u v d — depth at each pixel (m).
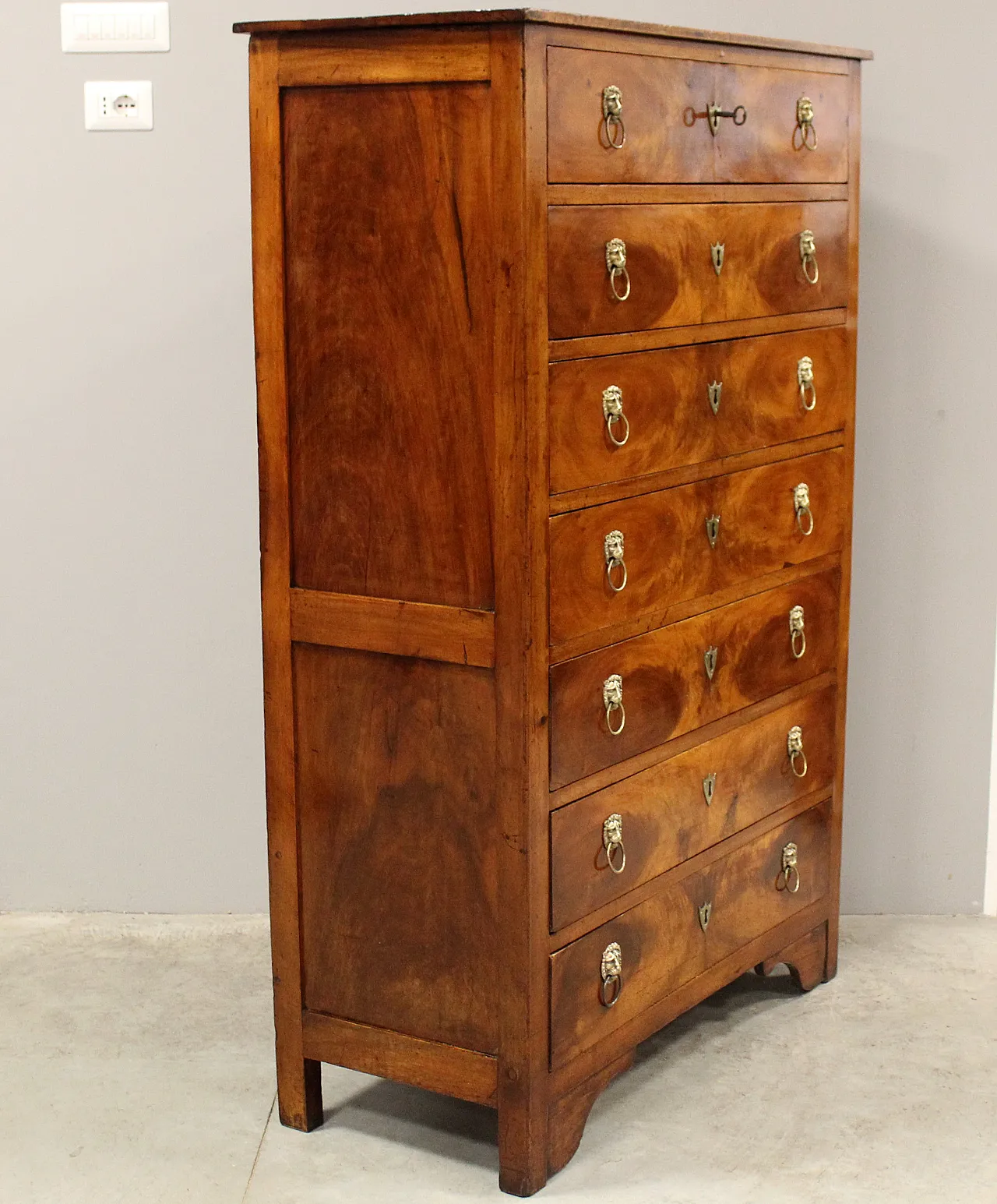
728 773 2.69
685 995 2.65
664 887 2.56
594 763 2.35
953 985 3.03
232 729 3.23
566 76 2.10
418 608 2.26
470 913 2.32
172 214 3.04
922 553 3.24
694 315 2.42
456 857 2.31
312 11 2.99
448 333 2.16
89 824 3.28
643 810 2.48
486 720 2.24
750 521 2.64
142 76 3.01
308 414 2.31
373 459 2.27
